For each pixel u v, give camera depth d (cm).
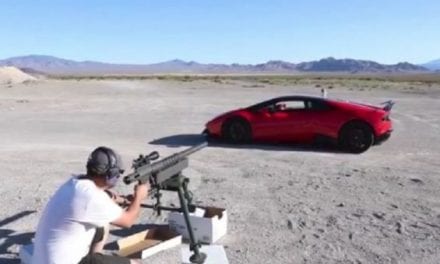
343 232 618
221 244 574
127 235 596
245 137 1305
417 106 2573
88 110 2328
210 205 728
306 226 639
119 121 1864
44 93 3712
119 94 3662
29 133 1526
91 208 356
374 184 864
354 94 3753
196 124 1769
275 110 1282
